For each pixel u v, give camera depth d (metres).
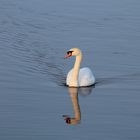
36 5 41.84
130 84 27.95
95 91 27.25
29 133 22.56
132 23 37.88
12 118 23.89
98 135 22.48
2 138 22.11
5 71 29.08
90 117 24.20
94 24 37.66
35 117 24.03
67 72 29.67
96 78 28.91
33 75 28.80
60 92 26.94
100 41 34.34
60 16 39.22
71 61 31.33
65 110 24.86
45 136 22.33
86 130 22.94
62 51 32.62
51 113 24.50
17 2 42.75
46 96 26.30
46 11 40.31
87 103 25.73
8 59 30.84
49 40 34.47
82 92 27.16
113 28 36.84
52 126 23.25
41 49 32.78
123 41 34.31
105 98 26.30
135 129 22.97
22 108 24.88
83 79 27.83
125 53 32.22
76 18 38.88
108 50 32.72
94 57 31.66
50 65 30.47
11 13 40.00
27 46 33.22
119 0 43.31
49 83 27.91
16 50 32.41
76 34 35.66
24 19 38.59
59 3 42.28
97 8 41.16
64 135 22.45
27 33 35.72
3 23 37.78
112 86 27.77
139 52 32.34
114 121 23.77
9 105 25.14
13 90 26.80
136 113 24.50
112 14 39.78
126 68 30.08
